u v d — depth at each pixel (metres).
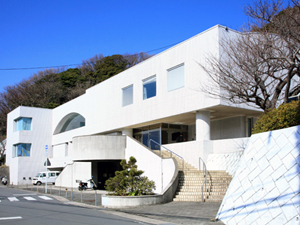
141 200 13.73
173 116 20.67
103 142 24.03
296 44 12.70
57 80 64.38
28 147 38.62
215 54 17.53
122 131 26.27
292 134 8.67
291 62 12.16
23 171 37.38
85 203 15.72
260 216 8.21
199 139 18.80
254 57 13.23
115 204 13.70
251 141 10.03
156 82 22.05
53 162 37.06
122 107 25.53
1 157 48.34
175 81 20.53
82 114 32.22
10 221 9.73
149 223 9.76
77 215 11.16
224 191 14.85
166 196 14.60
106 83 28.28
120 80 26.14
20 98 57.94
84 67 75.50
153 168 18.86
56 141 38.50
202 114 18.83
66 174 27.59
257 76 13.28
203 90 16.89
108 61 66.19
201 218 10.25
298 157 8.13
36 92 59.72
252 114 20.52
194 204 13.45
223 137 21.73
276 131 9.22
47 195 20.45
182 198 14.86
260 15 13.91
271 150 9.05
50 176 35.44
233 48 15.03
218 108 18.30
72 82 64.94
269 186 8.47
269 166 8.82
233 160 16.50
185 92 19.53
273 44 13.30
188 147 19.45
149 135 24.36
